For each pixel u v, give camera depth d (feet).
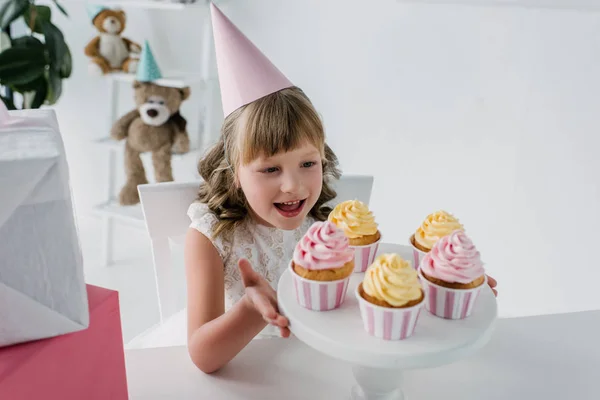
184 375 2.61
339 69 6.69
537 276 5.62
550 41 5.05
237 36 3.11
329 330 2.20
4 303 1.71
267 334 3.61
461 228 2.82
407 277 2.11
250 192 3.21
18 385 1.69
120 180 9.29
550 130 5.22
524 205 5.57
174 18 8.18
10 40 6.48
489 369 2.69
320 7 6.62
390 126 6.47
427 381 2.60
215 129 8.36
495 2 5.31
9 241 1.69
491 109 5.62
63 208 1.73
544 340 2.94
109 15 7.90
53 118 2.08
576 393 2.55
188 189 3.71
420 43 5.98
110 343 2.02
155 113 7.75
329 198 3.97
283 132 3.03
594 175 4.98
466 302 2.28
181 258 8.22
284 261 3.74
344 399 2.48
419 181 6.39
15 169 1.62
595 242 5.09
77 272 1.80
